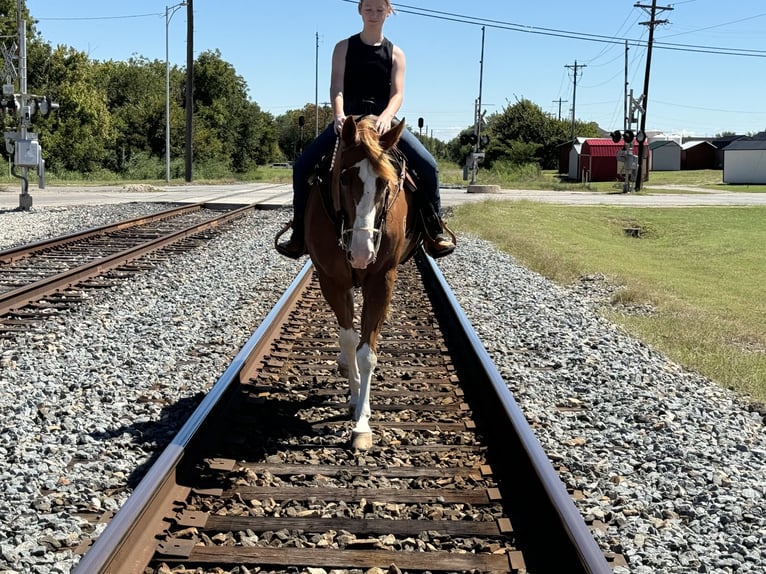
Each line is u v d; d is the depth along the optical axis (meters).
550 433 6.23
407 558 4.14
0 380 7.24
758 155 70.50
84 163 63.25
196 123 76.25
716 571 4.11
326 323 9.89
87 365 7.80
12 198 32.44
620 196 48.31
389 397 6.95
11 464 5.32
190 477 5.05
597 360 8.60
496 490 4.97
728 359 8.76
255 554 4.13
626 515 4.78
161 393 7.00
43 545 4.20
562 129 105.31
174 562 4.07
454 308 9.61
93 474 5.18
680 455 5.81
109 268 13.52
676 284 15.64
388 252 5.78
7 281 12.41
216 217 23.11
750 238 25.98
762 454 5.93
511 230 23.56
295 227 6.62
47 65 60.56
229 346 8.80
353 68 6.29
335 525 4.50
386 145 5.59
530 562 4.19
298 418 6.43
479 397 6.97
